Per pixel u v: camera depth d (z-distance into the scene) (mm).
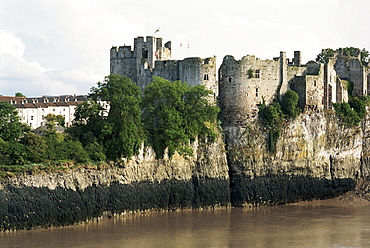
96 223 163375
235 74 199750
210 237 151875
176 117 182125
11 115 170750
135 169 176500
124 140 172375
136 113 177000
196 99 188250
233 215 180000
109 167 170875
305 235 155500
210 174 191500
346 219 176250
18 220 149500
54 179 156875
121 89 178750
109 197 170125
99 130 176875
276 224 167875
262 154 198875
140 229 157875
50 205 154250
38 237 145750
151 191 180000
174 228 160125
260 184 197375
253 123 199625
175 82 186125
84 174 163875
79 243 142500
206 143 193000
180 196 185875
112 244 142750
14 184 150375
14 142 160000
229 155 198250
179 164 186375
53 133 173375
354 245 146375
